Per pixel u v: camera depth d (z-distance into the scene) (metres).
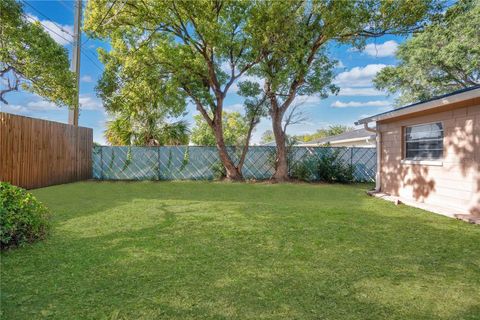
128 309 2.03
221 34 9.54
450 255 3.09
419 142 6.65
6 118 7.48
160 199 6.75
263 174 12.00
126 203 6.14
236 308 2.04
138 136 12.99
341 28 9.32
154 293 2.24
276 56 9.95
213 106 11.12
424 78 12.62
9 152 7.59
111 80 10.64
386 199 6.88
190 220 4.57
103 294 2.23
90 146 11.71
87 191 8.16
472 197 5.04
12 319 1.90
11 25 6.91
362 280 2.48
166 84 10.19
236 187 9.39
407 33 9.59
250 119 11.45
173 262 2.86
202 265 2.79
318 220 4.61
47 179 9.16
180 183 10.47
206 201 6.47
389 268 2.74
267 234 3.82
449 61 11.23
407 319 1.92
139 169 12.01
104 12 9.73
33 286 2.35
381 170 8.20
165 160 11.99
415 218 4.83
